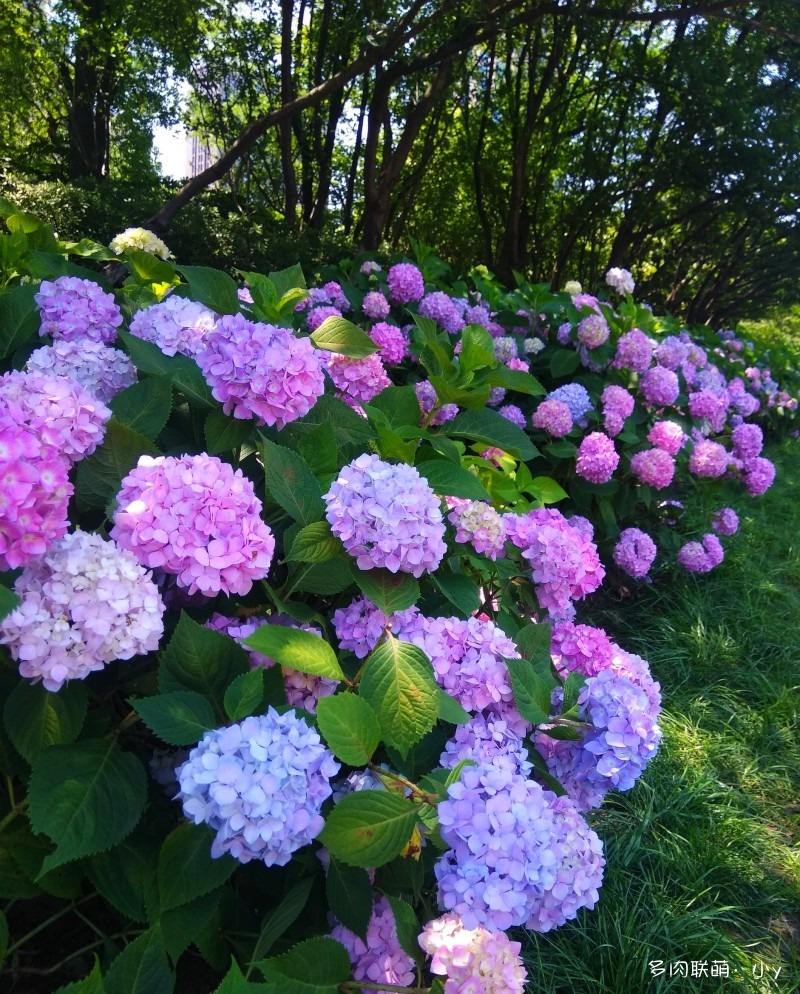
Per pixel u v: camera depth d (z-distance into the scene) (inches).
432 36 411.5
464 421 86.2
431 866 60.4
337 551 56.9
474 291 234.8
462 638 62.9
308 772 45.2
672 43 505.0
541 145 581.6
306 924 58.6
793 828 109.5
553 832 49.6
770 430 380.8
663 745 116.2
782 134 478.6
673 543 184.2
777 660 154.6
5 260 94.9
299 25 489.7
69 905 53.8
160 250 145.7
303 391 61.5
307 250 398.6
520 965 46.0
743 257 644.1
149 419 64.5
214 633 52.4
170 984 42.7
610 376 180.5
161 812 56.7
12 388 52.1
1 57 499.2
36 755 48.5
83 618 45.3
